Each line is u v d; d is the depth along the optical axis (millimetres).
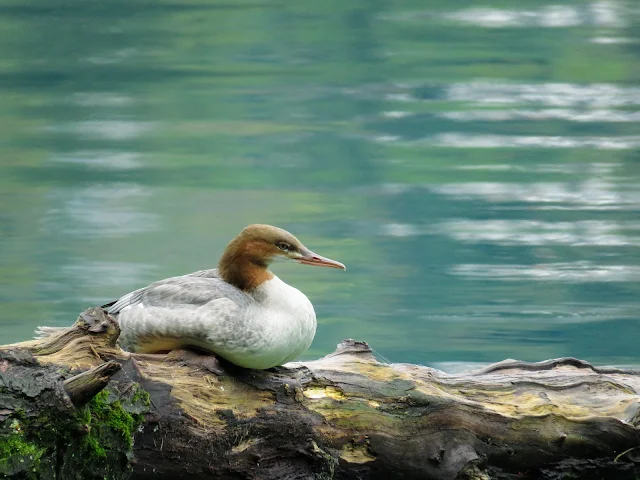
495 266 14719
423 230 16562
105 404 5648
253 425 6168
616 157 21203
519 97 26656
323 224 16969
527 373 7188
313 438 6246
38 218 17188
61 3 38438
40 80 28344
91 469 5582
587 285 13828
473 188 19078
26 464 5234
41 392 5273
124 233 16422
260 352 6496
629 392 7066
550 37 33125
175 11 37625
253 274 6859
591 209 17562
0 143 22359
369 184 19500
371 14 37312
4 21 35312
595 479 6707
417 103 26156
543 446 6586
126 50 31969
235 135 23406
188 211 17719
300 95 27078
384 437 6383
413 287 13914
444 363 11219
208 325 6418
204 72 29516
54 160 21094
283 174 20312
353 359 6809
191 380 6168
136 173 20297
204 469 6059
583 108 25469
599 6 38188
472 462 6426
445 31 34469
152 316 6566
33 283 13859
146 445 5922
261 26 35344
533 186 19141
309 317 6816
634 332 12156
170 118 24844
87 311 6012
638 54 30578
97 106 25859
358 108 25766
